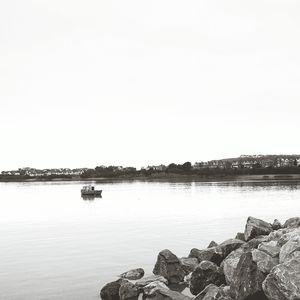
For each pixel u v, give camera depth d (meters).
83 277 27.53
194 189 162.38
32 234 48.56
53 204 103.38
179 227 52.22
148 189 178.62
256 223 31.08
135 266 30.45
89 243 41.03
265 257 19.27
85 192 138.12
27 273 28.78
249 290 18.34
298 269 16.80
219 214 67.62
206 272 22.91
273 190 133.75
